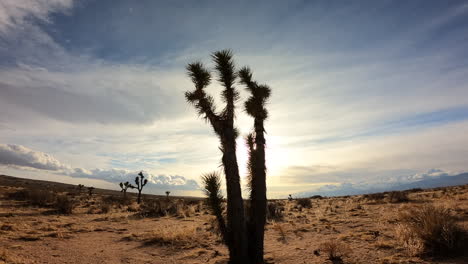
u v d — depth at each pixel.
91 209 22.47
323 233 11.34
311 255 7.99
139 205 28.73
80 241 10.72
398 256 7.04
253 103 8.33
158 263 7.89
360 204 23.23
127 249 9.60
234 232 7.01
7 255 7.62
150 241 10.61
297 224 14.25
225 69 8.06
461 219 10.13
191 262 7.90
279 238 11.06
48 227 13.15
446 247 6.94
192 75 8.23
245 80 9.02
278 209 19.27
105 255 8.73
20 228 12.45
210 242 10.39
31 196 24.39
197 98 8.10
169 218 18.66
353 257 7.34
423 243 7.43
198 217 18.83
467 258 6.45
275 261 7.62
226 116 7.81
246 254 7.03
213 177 7.59
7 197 24.80
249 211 7.79
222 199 7.51
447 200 18.08
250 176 7.96
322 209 21.62
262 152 7.95
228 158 7.37
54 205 21.56
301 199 29.86
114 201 34.53
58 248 9.29
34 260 7.61
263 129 8.25
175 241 10.51
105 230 13.51
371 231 10.38
